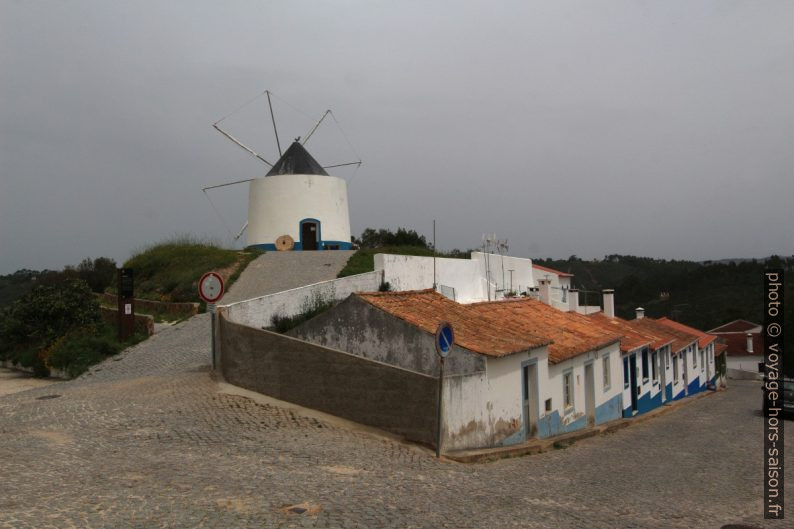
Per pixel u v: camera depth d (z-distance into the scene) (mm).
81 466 9812
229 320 17625
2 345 28875
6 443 11219
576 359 20531
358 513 8391
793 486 13344
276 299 21828
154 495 8516
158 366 19609
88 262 51969
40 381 23578
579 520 9352
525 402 16953
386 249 39875
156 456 10562
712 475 14203
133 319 24812
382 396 13594
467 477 11430
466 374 14320
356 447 12281
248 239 44125
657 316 77562
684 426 23531
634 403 26922
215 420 13141
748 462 16078
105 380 18281
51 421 13008
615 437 20016
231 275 32969
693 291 82250
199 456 10688
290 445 11867
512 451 14820
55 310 26391
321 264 34844
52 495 8289
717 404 33188
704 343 41219
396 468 11273
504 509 9469
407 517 8477
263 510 8180
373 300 16484
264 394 15305
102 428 12406
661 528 9477
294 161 43438
